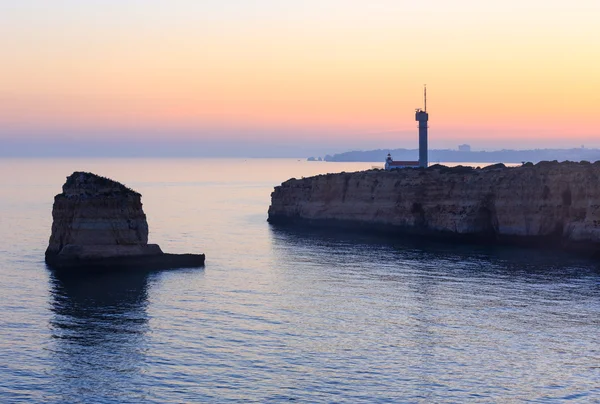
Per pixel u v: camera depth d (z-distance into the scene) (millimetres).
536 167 140625
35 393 54500
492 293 87812
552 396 54281
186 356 62531
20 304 81312
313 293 87562
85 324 72625
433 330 70875
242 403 52719
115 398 53625
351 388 55562
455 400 53438
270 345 65625
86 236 105812
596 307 80500
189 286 91812
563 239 128000
